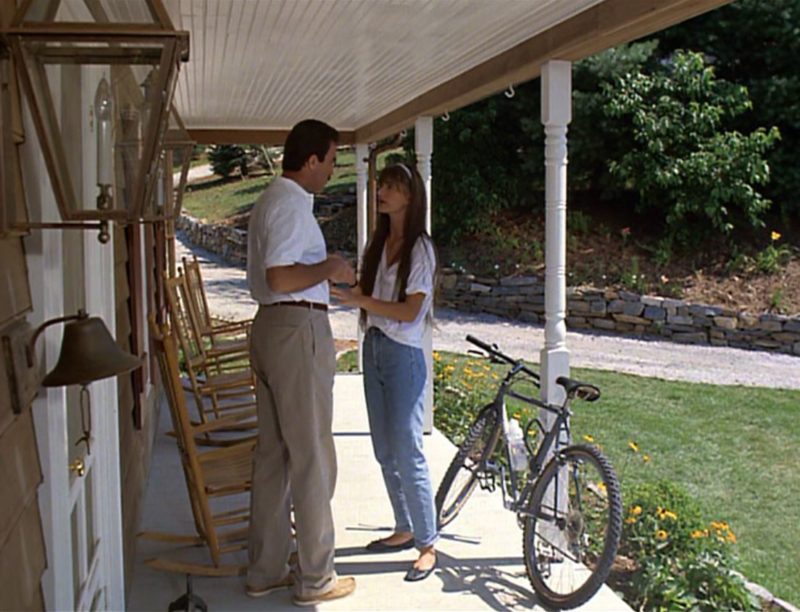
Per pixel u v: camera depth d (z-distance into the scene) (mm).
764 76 12133
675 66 11641
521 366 3578
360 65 4523
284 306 2865
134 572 3422
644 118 11492
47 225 1563
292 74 4883
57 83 1629
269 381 2941
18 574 1441
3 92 1441
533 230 12727
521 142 12867
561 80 3484
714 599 3676
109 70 1601
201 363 5789
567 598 3027
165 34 1527
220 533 3713
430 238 3242
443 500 3688
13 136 1493
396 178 3176
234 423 4117
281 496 3143
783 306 10414
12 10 1534
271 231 2791
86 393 1950
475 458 3725
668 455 6379
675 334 10617
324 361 2930
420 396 3309
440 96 4914
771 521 5148
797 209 11859
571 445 3203
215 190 21141
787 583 4309
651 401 7859
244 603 3121
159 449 5285
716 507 5363
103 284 2783
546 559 3246
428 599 3182
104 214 1642
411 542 3637
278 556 3180
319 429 2959
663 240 11719
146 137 1632
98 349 1625
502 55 3945
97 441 2590
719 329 10367
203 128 7887
